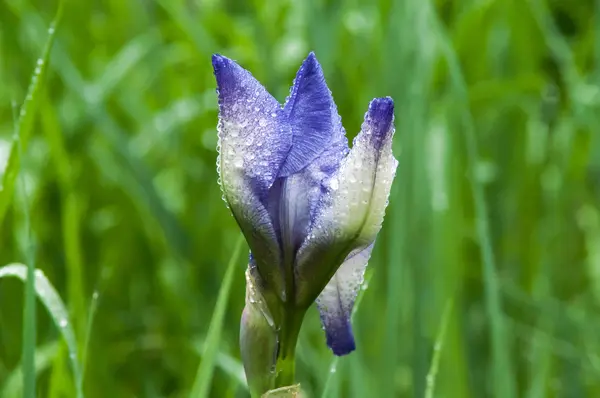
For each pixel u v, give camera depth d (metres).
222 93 0.52
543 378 0.77
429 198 0.74
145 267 0.95
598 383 0.89
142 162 0.92
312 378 0.78
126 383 0.89
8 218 0.88
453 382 0.71
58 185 0.94
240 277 0.89
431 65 0.83
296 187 0.53
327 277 0.53
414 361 0.72
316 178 0.53
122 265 0.95
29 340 0.58
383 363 0.70
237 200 0.53
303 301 0.53
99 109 0.90
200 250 0.95
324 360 0.75
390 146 0.52
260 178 0.52
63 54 0.90
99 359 0.80
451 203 0.79
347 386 0.72
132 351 0.90
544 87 0.95
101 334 0.88
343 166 0.52
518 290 0.89
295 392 0.53
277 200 0.53
